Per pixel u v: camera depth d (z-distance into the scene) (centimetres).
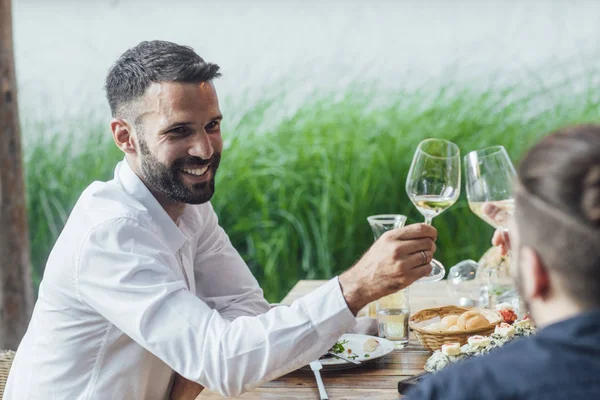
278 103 469
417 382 141
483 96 450
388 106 461
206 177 149
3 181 322
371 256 128
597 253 70
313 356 129
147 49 145
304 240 426
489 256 203
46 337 145
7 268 324
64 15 525
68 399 144
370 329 183
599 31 469
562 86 450
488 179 160
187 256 164
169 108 142
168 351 130
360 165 433
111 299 135
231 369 127
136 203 146
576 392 70
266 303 189
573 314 74
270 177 442
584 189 71
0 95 319
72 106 505
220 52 511
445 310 182
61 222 463
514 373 73
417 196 158
